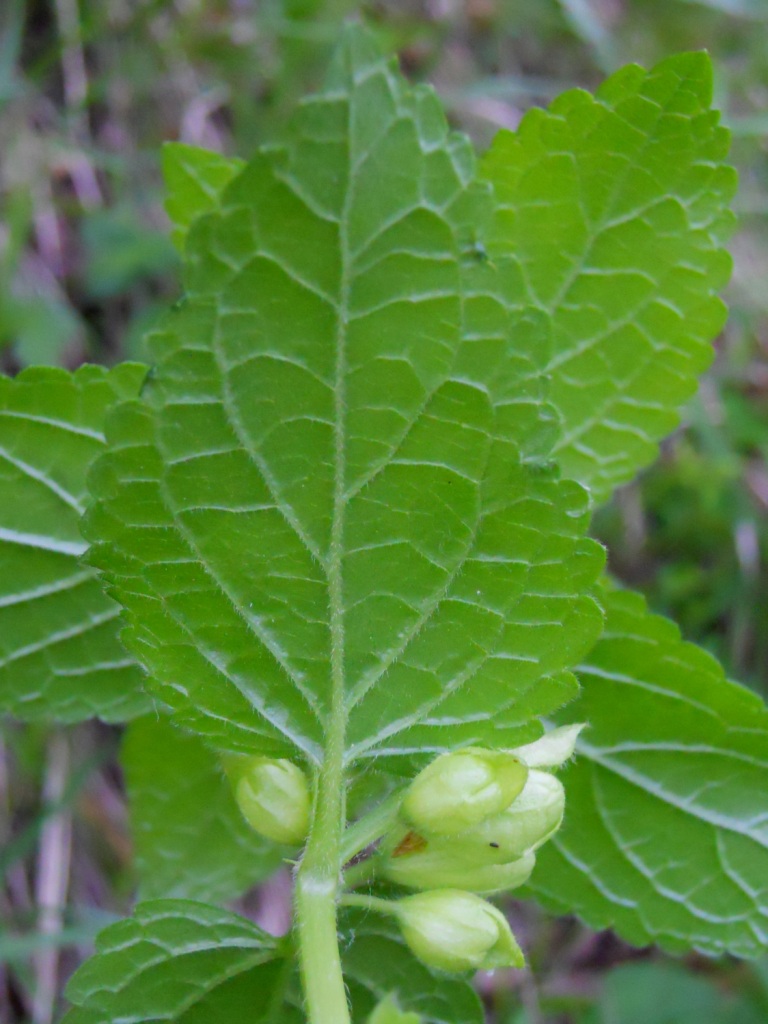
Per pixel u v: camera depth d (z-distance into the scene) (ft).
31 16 1.06
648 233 0.43
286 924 0.92
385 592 0.37
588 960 0.99
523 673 0.38
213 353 0.32
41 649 0.46
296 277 0.31
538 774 0.36
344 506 0.36
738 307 1.14
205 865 0.56
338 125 0.30
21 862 0.87
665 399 0.46
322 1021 0.33
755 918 0.48
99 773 0.91
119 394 0.42
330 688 0.38
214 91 1.09
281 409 0.34
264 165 0.30
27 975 0.84
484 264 0.32
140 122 1.08
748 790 0.47
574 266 0.44
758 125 1.08
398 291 0.32
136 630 0.36
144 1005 0.37
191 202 0.47
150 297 1.03
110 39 1.08
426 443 0.35
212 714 0.37
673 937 0.48
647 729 0.47
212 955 0.38
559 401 0.46
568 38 1.28
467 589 0.37
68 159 1.04
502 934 0.36
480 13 1.25
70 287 1.02
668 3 1.35
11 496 0.43
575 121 0.41
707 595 1.03
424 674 0.38
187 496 0.35
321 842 0.36
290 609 0.37
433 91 0.30
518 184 0.42
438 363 0.33
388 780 0.42
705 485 1.02
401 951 0.43
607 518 1.04
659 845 0.48
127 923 0.37
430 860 0.36
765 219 1.21
